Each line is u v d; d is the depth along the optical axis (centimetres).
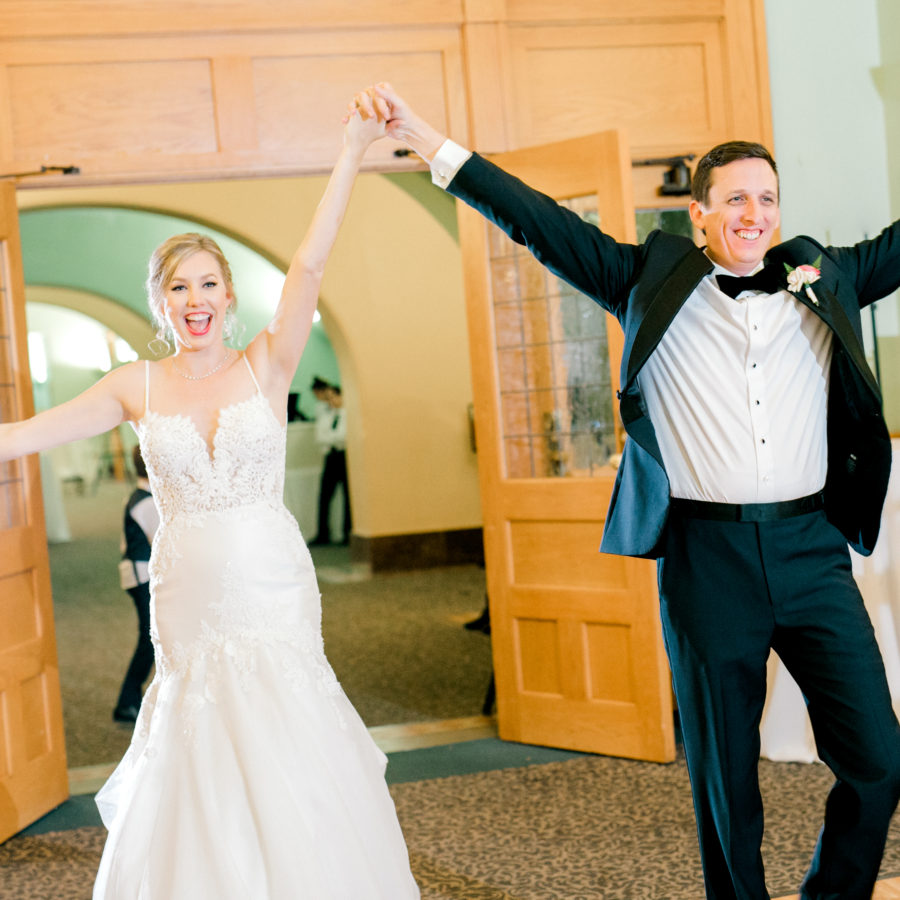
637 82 486
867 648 235
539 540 461
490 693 518
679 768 422
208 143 450
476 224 471
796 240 245
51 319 2045
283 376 266
